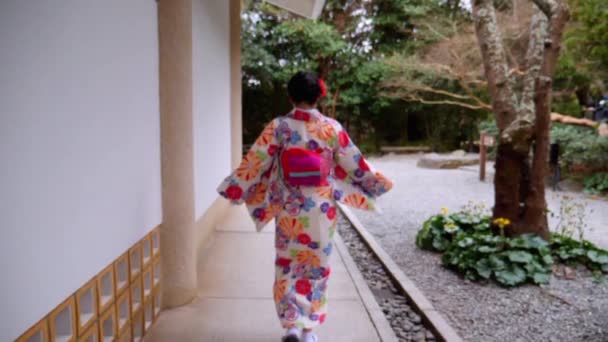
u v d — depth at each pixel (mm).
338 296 2854
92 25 1587
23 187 1184
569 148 8461
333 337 2295
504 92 3955
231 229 4520
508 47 9273
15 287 1151
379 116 16969
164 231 2482
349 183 2129
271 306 2613
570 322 2791
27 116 1200
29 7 1206
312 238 1932
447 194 7973
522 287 3359
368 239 4711
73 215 1455
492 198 7516
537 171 3760
